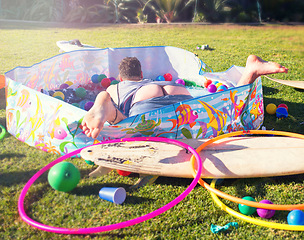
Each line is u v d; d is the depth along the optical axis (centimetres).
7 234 251
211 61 775
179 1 1378
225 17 1345
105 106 324
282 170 308
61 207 281
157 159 316
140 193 301
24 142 385
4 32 1169
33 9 1554
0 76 575
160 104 360
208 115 370
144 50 562
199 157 299
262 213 271
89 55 535
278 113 463
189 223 265
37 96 370
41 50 883
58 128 352
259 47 935
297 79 646
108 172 331
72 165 298
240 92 391
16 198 290
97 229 232
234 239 250
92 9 1498
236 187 313
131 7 1447
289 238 251
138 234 253
